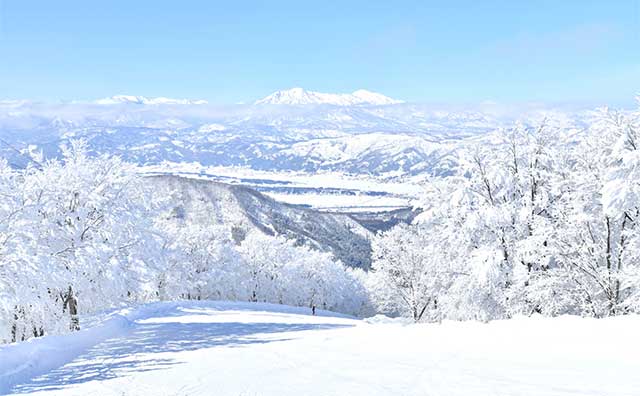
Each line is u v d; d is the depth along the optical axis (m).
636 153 18.72
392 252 42.41
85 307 30.59
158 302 43.38
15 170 25.92
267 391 8.69
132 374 11.41
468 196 25.20
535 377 8.23
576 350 10.16
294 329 24.38
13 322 23.86
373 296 49.56
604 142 21.94
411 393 7.88
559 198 24.55
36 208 24.06
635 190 18.78
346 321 37.12
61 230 28.28
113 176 32.66
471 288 25.23
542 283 22.25
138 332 23.36
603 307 21.70
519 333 12.73
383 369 9.96
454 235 26.33
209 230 72.31
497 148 26.02
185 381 10.11
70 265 27.61
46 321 24.41
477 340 12.70
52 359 14.10
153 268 33.78
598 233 22.73
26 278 21.53
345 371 10.08
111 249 29.77
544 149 25.03
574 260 22.14
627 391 7.04
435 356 11.07
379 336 15.83
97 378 11.17
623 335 10.76
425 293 41.03
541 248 22.81
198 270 70.94
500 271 23.64
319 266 92.88
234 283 75.44
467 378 8.57
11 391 10.34
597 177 22.30
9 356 12.65
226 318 33.09
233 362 12.35
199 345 17.19
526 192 24.72
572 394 7.05
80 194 30.09
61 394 9.66
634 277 20.00
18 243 21.72
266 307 57.28
